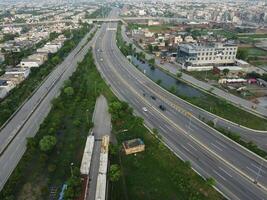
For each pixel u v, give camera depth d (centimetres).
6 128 13900
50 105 16412
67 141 12644
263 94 18762
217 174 10462
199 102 17150
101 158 10938
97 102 16862
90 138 12312
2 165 11012
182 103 16975
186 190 9681
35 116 15100
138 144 11825
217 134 13325
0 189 9719
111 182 10112
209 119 14962
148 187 9888
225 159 11369
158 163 11156
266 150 12112
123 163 11131
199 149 12031
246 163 11156
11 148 12169
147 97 17700
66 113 15375
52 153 11750
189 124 14238
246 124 14475
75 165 10931
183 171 10556
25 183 9975
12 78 19675
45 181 10094
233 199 9262
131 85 19875
